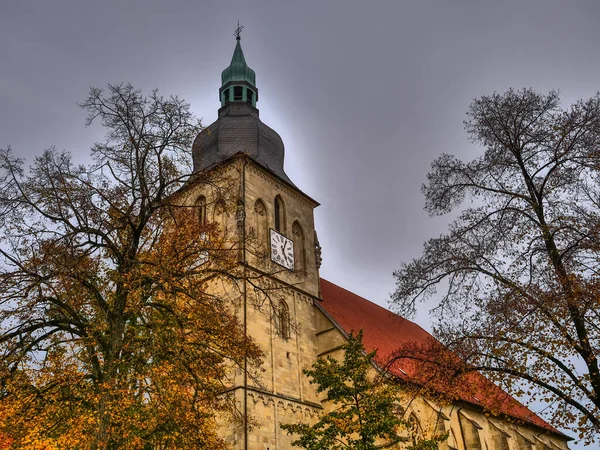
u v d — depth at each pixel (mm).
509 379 21734
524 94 24344
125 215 22031
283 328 40781
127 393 20359
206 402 23719
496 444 46719
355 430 24562
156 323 22000
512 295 22109
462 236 23984
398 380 25469
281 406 37188
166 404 20281
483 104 24750
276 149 48688
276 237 43500
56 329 21234
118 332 21312
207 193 42531
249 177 43469
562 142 23094
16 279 20359
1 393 19844
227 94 51781
